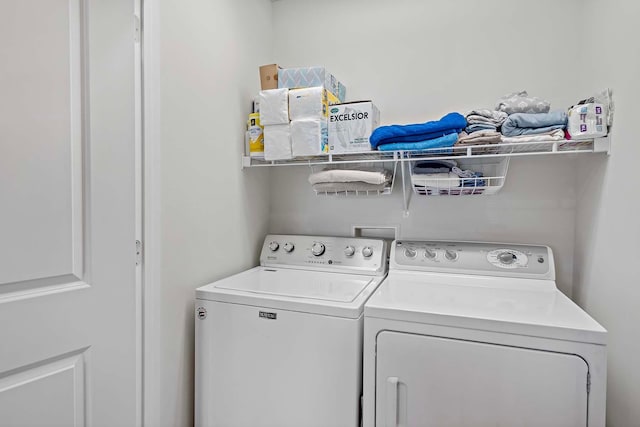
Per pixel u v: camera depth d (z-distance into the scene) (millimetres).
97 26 947
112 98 988
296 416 1273
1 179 757
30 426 831
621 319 1173
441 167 1622
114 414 1012
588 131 1290
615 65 1245
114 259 1001
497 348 1057
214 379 1386
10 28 769
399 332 1157
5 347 778
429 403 1124
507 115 1457
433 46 1833
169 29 1315
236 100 1754
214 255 1602
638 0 1092
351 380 1201
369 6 1950
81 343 925
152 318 1245
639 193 1071
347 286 1486
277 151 1660
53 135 856
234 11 1734
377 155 1713
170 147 1323
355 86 1973
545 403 1018
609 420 1252
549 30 1651
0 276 760
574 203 1625
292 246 1890
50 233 854
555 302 1243
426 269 1651
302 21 2076
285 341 1286
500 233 1737
